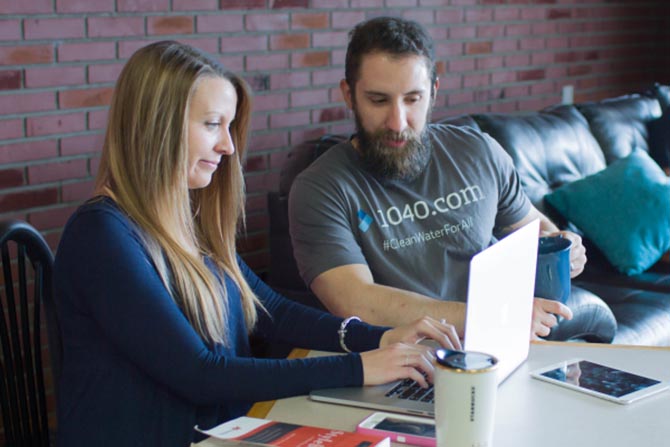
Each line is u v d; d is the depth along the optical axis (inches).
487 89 165.0
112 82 111.6
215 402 54.9
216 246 64.8
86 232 55.8
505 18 165.3
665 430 49.0
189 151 58.7
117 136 58.4
